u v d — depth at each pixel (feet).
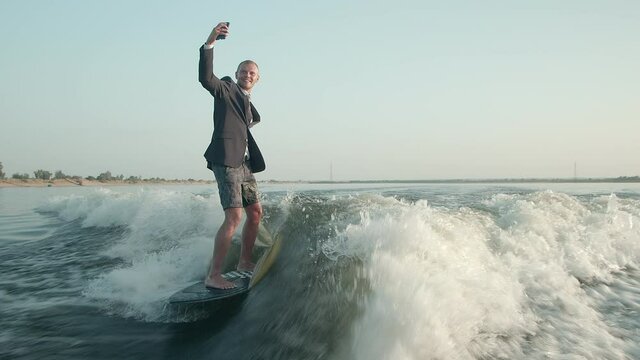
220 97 12.25
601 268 15.37
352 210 14.97
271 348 8.86
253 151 13.12
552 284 13.08
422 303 8.89
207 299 11.05
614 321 10.87
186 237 19.93
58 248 21.54
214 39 11.64
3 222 35.22
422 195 42.39
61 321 11.07
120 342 9.74
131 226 23.53
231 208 12.07
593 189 61.77
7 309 12.00
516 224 16.89
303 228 13.84
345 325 8.75
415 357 8.13
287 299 10.43
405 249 10.42
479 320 9.81
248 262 13.70
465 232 13.99
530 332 10.06
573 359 8.71
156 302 12.20
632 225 19.06
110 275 14.96
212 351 9.20
